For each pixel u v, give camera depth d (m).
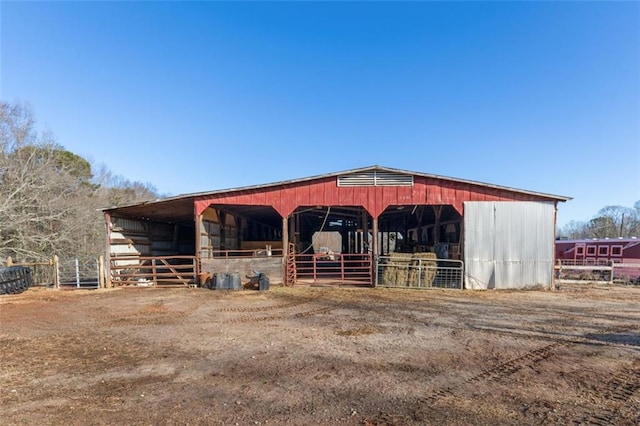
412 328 7.35
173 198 13.91
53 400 4.06
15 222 18.95
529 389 4.37
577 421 3.59
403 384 4.50
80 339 6.58
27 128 22.94
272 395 4.17
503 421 3.58
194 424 3.51
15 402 4.01
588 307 9.88
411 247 19.69
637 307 9.95
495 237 13.66
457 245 14.97
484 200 13.78
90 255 22.70
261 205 14.28
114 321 8.03
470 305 10.02
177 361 5.36
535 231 13.75
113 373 4.89
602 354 5.73
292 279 14.37
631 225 52.72
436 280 13.67
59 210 21.78
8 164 20.31
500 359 5.46
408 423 3.52
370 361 5.34
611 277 16.23
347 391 4.28
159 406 3.90
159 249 19.28
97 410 3.81
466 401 4.03
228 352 5.77
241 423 3.52
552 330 7.24
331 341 6.39
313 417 3.64
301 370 4.97
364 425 3.48
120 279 14.87
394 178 14.02
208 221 15.86
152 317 8.42
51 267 19.36
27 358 5.52
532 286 13.59
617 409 3.86
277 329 7.25
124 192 40.81
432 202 13.86
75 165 28.44
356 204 14.02
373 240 13.95
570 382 4.59
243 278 13.84
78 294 12.23
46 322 7.98
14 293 12.55
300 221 21.84
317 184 14.14
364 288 13.26
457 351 5.83
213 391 4.29
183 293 12.15
